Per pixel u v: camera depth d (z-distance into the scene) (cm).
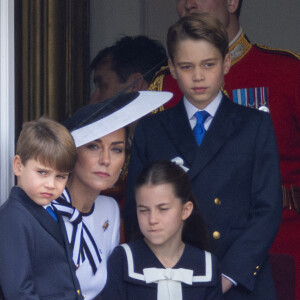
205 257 1179
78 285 1043
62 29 1875
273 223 1220
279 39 2153
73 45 1936
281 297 1274
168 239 1166
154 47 1764
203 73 1238
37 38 1798
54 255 1028
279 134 1517
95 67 1803
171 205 1149
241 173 1241
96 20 2047
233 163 1241
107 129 1100
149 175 1155
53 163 1010
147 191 1147
